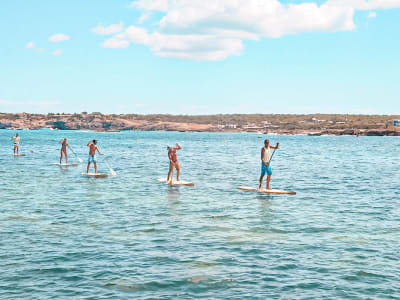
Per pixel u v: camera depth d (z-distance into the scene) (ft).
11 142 333.01
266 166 68.74
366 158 173.27
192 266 30.71
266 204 56.90
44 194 63.77
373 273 29.55
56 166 113.29
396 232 41.27
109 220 45.60
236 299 25.02
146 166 120.57
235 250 34.73
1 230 40.50
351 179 90.27
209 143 400.88
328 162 146.92
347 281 27.99
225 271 29.71
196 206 54.80
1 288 26.32
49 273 28.99
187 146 318.86
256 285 27.20
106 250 34.40
